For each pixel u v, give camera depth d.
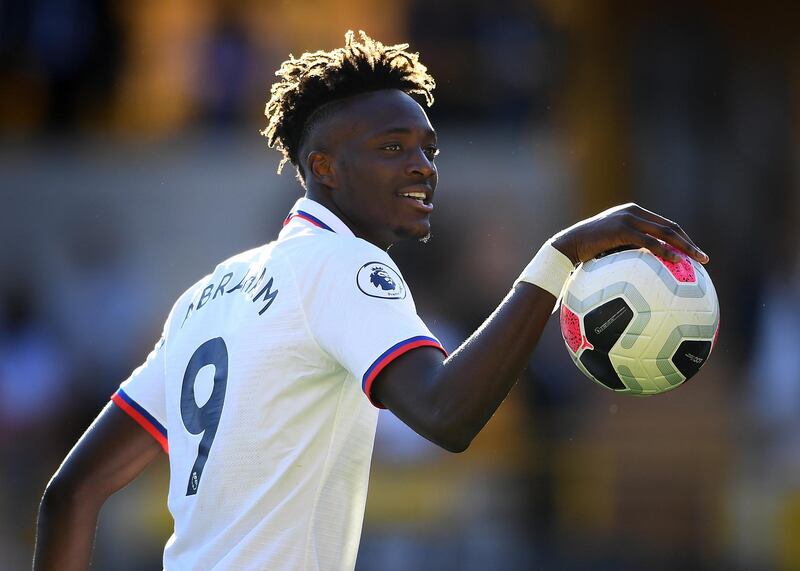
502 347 10.06
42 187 42.19
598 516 33.38
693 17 43.22
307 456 10.92
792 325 40.97
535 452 34.44
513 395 35.84
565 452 34.25
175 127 42.94
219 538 10.99
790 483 34.06
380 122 11.93
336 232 11.73
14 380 38.38
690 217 43.09
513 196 41.16
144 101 43.31
